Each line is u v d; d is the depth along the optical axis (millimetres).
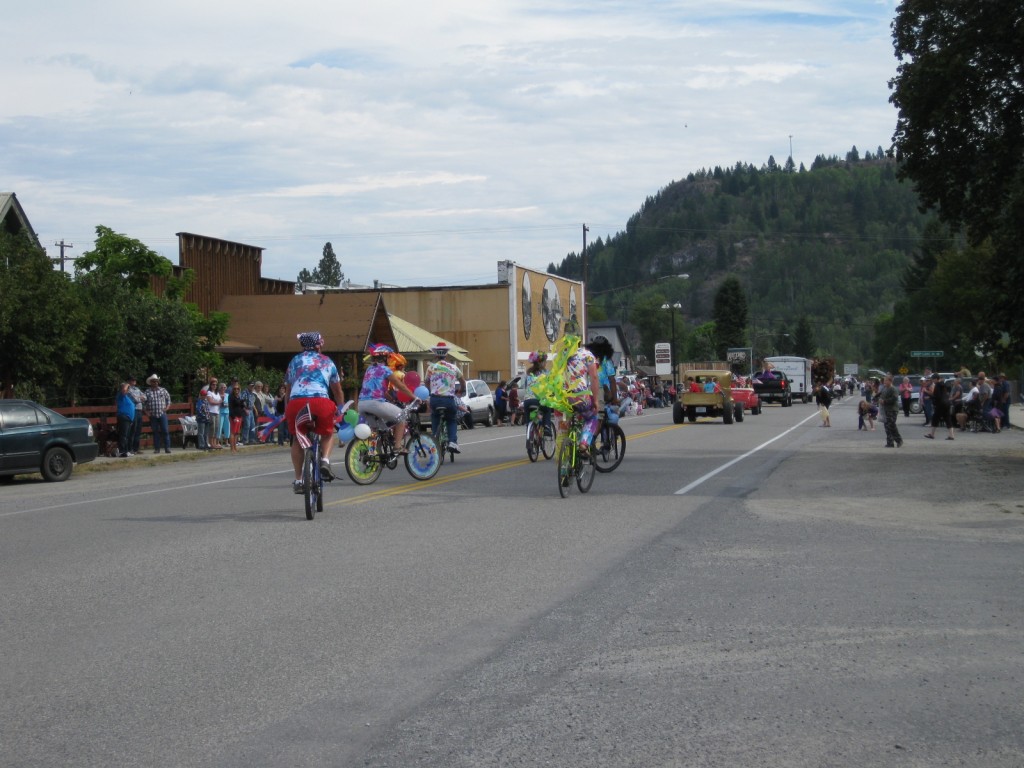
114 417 27594
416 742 4953
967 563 9539
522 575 8875
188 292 45438
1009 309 21969
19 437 19719
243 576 8836
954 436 31656
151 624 7223
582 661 6281
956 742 4945
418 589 8305
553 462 20781
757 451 24297
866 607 7691
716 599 7953
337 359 45438
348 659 6344
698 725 5168
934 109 21312
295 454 12523
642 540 10750
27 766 4699
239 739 5012
